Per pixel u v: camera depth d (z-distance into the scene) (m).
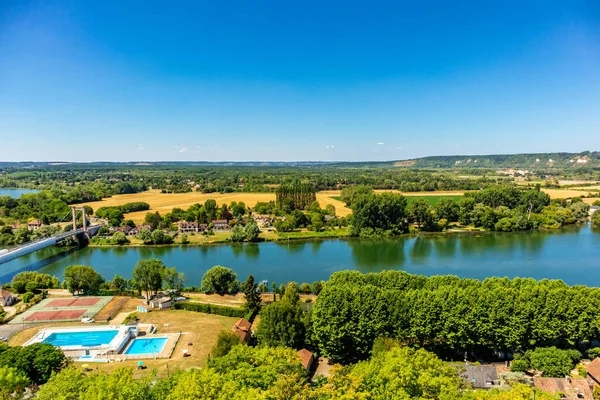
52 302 120.38
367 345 82.81
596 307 79.69
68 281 126.44
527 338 81.56
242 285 131.00
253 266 166.88
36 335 95.75
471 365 75.56
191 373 57.41
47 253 197.62
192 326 101.69
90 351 86.56
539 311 80.94
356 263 168.50
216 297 125.06
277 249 198.62
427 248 193.25
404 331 83.25
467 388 59.22
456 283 96.81
